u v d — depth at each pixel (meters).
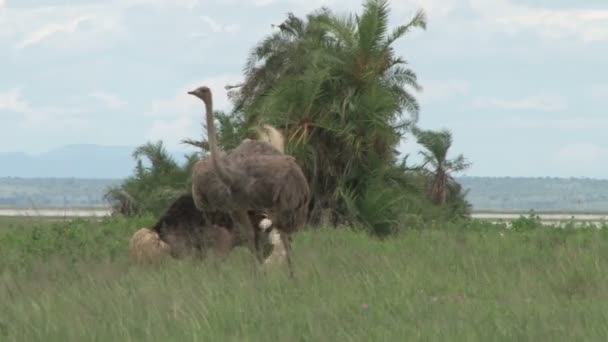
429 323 35.22
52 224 72.12
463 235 72.94
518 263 52.78
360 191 116.81
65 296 41.78
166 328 34.75
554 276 47.16
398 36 124.81
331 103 119.56
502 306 39.28
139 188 165.12
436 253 58.03
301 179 54.19
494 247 60.94
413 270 48.69
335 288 43.94
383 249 62.19
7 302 40.81
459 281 46.28
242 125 144.50
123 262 55.38
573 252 55.41
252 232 54.78
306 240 68.44
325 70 119.12
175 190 154.50
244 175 52.78
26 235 68.00
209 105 52.50
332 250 60.12
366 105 118.38
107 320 36.09
